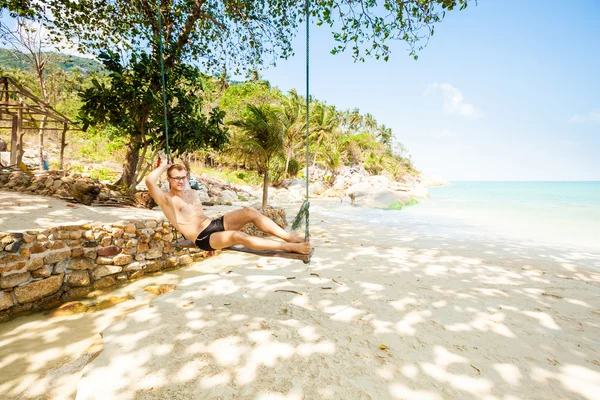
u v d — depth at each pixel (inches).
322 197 1316.4
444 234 503.5
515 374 137.3
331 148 1772.9
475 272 288.4
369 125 3061.0
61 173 406.0
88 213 305.3
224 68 589.9
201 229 150.3
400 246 402.9
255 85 1585.9
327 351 153.5
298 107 1338.6
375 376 134.9
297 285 248.1
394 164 2536.9
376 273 281.0
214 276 272.1
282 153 599.5
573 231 542.0
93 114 410.0
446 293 233.1
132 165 510.9
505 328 179.2
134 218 300.8
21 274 200.8
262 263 315.3
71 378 135.5
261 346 157.2
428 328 178.4
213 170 1318.9
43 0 436.8
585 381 133.0
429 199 1334.9
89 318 191.9
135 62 422.0
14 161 470.9
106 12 497.4
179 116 450.6
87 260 238.8
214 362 143.1
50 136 1005.2
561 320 190.2
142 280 262.2
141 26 522.3
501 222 646.5
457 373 137.6
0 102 452.8
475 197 1453.0
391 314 196.2
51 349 157.9
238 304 209.9
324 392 124.3
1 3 407.8
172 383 128.5
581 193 1818.4
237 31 545.0
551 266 313.3
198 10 505.7
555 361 147.6
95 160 895.7
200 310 200.1
